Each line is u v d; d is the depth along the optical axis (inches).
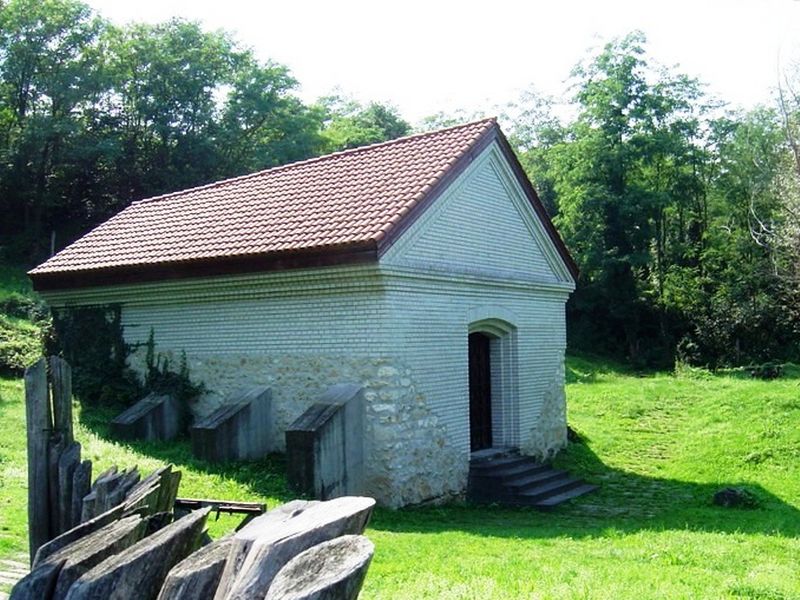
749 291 1747.0
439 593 321.1
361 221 614.2
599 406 1056.8
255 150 1871.3
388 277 591.5
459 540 468.8
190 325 695.1
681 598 324.2
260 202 747.4
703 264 1854.1
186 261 657.0
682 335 1808.6
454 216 678.5
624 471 787.4
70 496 311.3
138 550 162.9
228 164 1822.1
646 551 445.4
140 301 719.7
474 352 759.7
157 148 1763.0
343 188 705.0
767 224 1722.4
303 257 603.2
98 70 1616.6
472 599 311.3
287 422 636.1
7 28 1593.3
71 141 1582.2
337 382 614.9
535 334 800.3
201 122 1756.9
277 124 1915.6
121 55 1715.1
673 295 1772.9
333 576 117.1
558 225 1862.7
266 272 625.0
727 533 537.3
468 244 695.7
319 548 127.6
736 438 844.6
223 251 645.9
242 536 144.9
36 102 1668.3
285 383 640.4
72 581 166.9
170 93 1753.2
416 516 577.9
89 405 724.0
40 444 318.7
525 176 772.0
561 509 641.6
